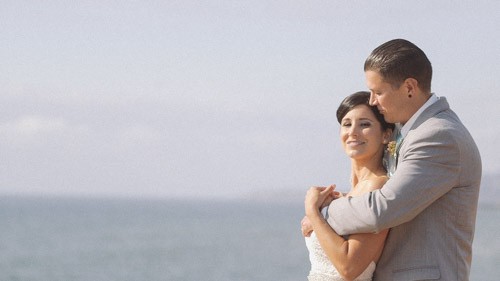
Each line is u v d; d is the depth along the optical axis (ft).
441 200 10.36
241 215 432.66
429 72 10.59
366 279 10.73
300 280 102.63
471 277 81.97
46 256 135.33
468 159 10.39
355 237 10.54
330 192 11.25
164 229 235.40
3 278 103.55
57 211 418.10
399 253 10.48
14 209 449.48
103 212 413.80
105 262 125.90
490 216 381.60
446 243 10.30
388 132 11.29
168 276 107.14
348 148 11.28
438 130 10.25
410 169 10.24
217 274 110.11
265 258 137.08
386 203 10.16
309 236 11.37
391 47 10.53
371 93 10.82
